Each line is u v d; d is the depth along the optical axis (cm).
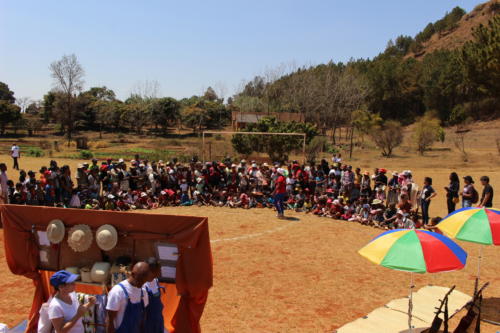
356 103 6109
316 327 690
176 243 557
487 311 764
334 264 1009
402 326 692
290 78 6575
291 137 3033
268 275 928
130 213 569
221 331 669
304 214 1563
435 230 937
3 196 1286
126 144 5675
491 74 4916
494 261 1049
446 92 8019
